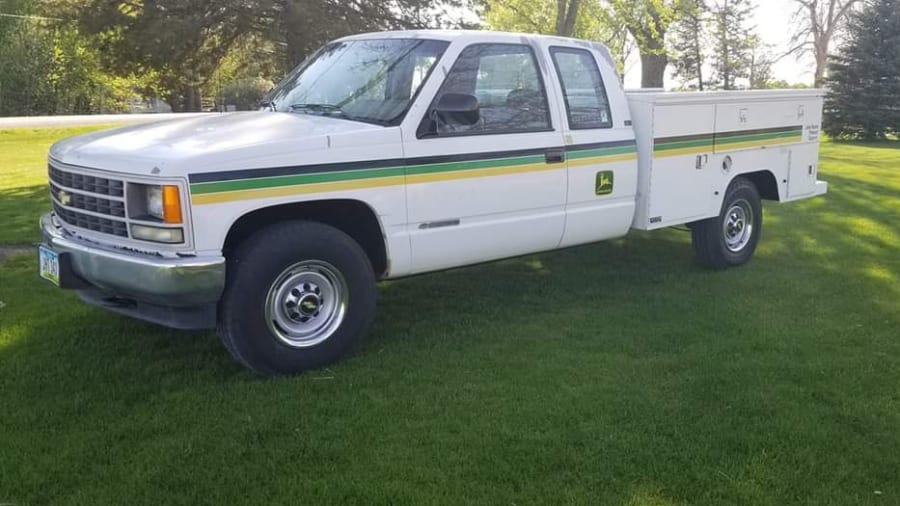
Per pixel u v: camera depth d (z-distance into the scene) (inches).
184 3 819.4
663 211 255.4
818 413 163.9
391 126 192.4
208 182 162.7
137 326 215.6
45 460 141.6
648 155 247.6
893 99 1129.4
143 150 168.9
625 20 653.3
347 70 218.5
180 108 1427.2
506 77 216.5
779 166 300.2
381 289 259.1
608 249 323.3
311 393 172.9
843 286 264.1
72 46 1536.7
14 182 527.8
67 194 180.5
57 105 1590.8
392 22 854.5
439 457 144.4
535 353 199.0
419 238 198.8
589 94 238.1
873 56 1136.8
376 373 184.7
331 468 140.6
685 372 186.1
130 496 130.5
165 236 161.6
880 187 521.0
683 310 237.1
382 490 132.7
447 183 201.2
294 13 786.2
